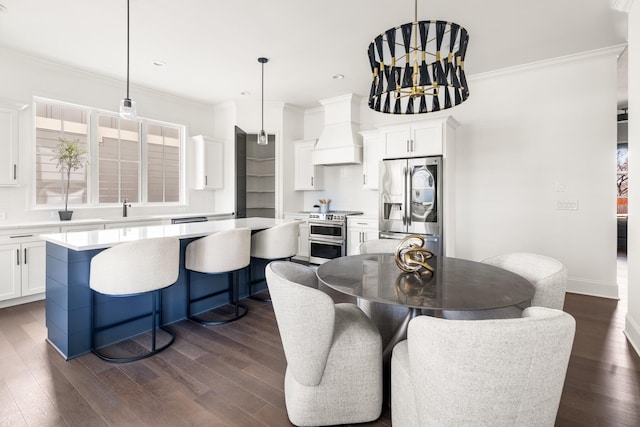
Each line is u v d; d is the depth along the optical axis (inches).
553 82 151.3
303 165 226.5
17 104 140.3
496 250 165.6
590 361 89.5
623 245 258.2
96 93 173.6
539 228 156.0
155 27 124.1
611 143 141.4
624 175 258.1
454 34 73.2
